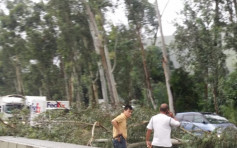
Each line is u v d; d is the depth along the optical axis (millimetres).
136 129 12812
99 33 34500
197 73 27125
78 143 12727
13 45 49594
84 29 39125
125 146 8953
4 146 11219
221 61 25609
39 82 56969
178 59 27797
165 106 7750
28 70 57344
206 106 27531
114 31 36969
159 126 7562
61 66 49969
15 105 33906
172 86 26969
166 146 7477
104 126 13273
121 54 39094
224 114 25438
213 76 25734
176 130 12375
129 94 41969
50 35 45344
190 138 11344
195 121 17141
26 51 47281
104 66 33688
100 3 33281
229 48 24641
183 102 26578
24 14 46906
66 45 39281
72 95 48188
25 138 12773
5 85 70750
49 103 26094
